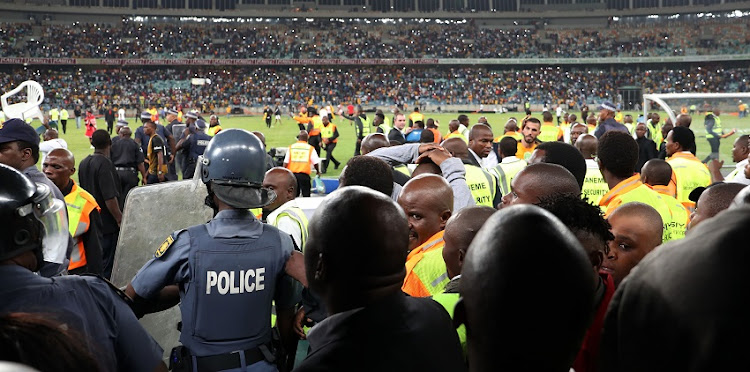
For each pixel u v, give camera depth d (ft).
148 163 48.37
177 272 9.32
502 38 252.42
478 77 236.43
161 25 244.63
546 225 3.89
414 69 242.17
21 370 2.71
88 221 18.29
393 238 5.13
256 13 251.19
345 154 82.99
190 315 9.30
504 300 3.72
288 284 10.10
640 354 3.08
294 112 194.59
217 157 9.55
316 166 44.21
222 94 213.46
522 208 4.08
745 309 2.75
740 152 23.67
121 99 200.64
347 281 5.09
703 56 225.56
